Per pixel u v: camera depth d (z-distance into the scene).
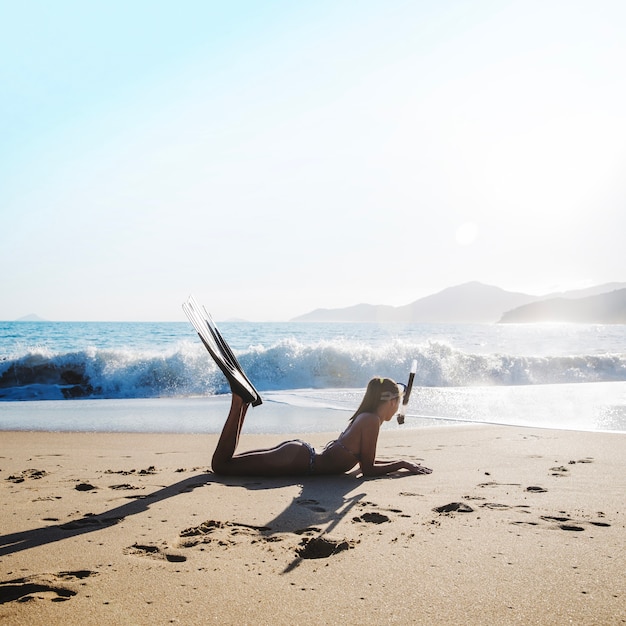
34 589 2.43
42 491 4.35
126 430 8.17
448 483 4.61
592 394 12.86
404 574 2.59
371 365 16.09
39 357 14.51
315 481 4.74
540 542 3.04
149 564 2.73
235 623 2.11
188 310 4.54
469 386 15.41
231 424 4.96
